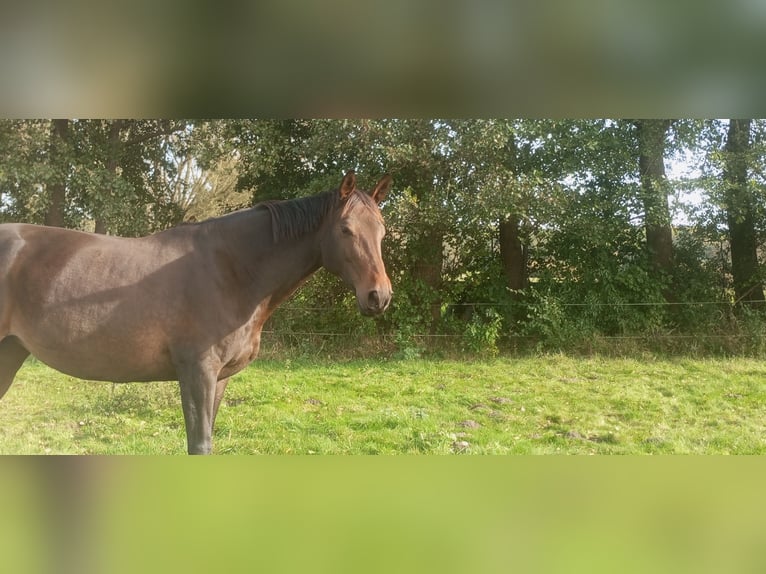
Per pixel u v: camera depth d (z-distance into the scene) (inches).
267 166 362.9
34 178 320.2
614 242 366.0
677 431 178.1
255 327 120.8
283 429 180.2
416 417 195.2
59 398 219.1
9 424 183.8
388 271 368.2
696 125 326.3
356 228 113.3
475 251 376.8
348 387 250.2
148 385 217.3
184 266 114.0
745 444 163.9
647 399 222.2
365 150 318.3
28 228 115.4
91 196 346.3
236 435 173.8
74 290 108.8
